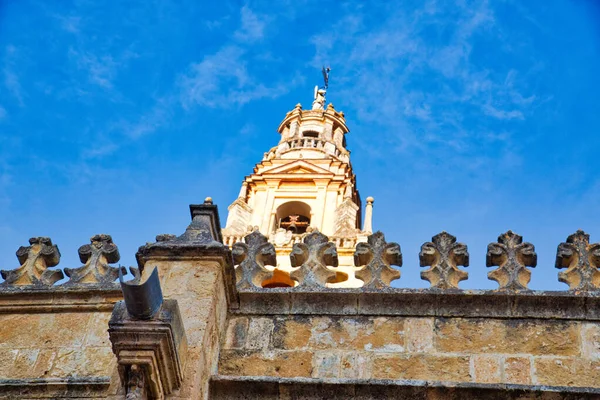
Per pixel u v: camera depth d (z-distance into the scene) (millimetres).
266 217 46781
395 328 12977
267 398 12172
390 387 12016
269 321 13250
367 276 13633
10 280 14539
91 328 13711
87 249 14859
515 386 11875
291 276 13750
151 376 10789
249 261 13977
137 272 14719
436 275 13555
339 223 45625
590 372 12289
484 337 12742
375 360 12672
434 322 12969
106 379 12719
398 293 13195
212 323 12477
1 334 13703
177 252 13148
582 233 13781
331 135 54344
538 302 12945
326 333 13031
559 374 12297
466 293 13102
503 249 13711
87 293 14039
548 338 12656
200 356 11750
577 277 13336
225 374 12703
